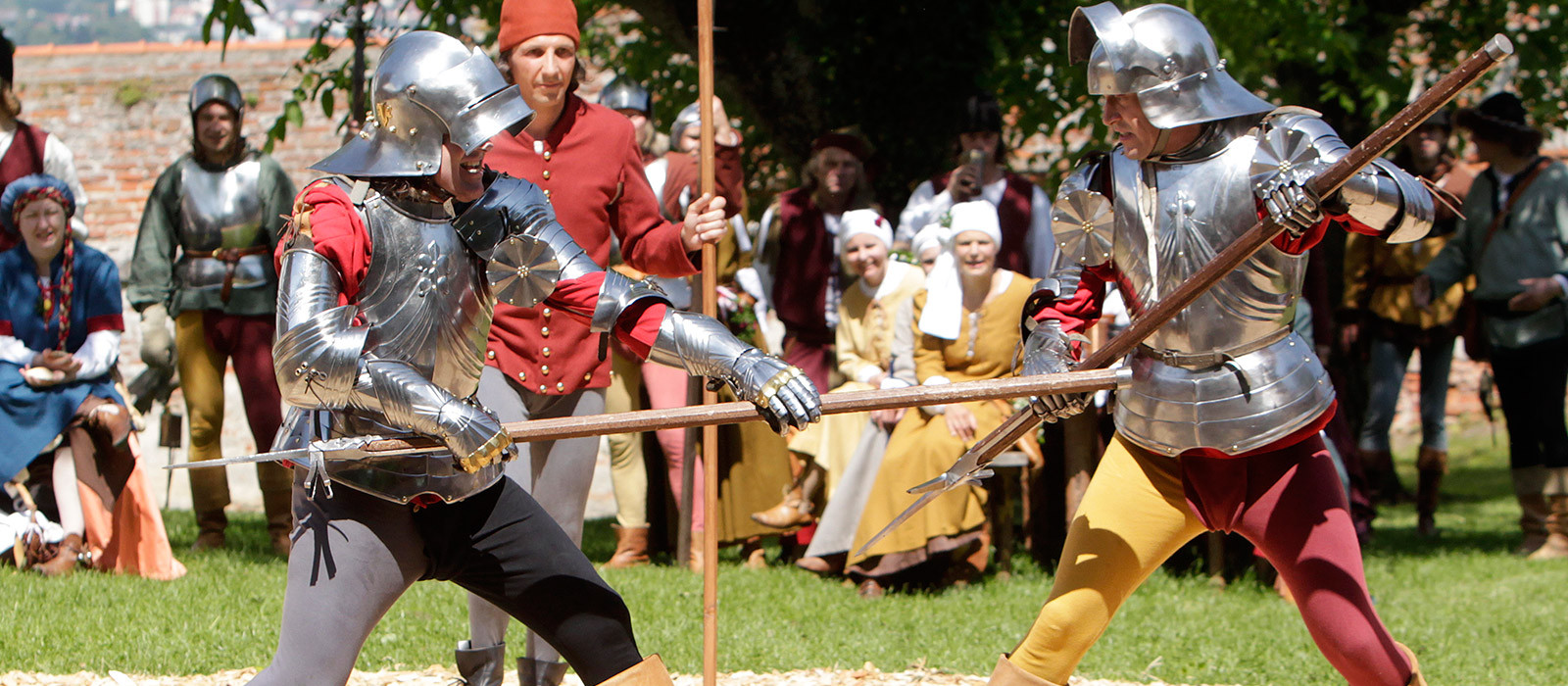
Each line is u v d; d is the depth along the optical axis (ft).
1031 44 56.08
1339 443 48.29
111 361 37.60
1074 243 19.72
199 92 40.96
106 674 26.14
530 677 23.48
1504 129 46.55
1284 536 18.94
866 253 40.40
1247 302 18.75
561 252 17.78
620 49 63.36
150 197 41.65
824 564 39.04
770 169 60.03
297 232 16.26
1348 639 18.42
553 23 22.43
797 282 43.47
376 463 16.75
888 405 17.37
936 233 39.78
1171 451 19.17
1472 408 82.99
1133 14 18.84
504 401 22.61
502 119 16.62
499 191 17.49
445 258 16.94
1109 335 39.22
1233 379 18.89
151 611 31.19
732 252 43.91
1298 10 53.67
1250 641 31.65
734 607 33.76
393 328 16.71
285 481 41.55
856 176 43.60
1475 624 34.47
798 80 51.72
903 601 36.06
